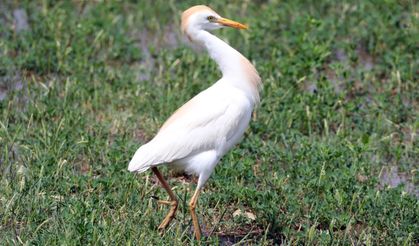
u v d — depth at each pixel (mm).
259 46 16781
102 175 12203
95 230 10062
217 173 12070
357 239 10883
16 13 18781
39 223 10719
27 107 14164
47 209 11023
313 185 11695
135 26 18219
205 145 10406
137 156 10234
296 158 12578
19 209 10914
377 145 13422
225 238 10906
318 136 13633
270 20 17547
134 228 10438
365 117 14234
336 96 14523
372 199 11383
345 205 11383
